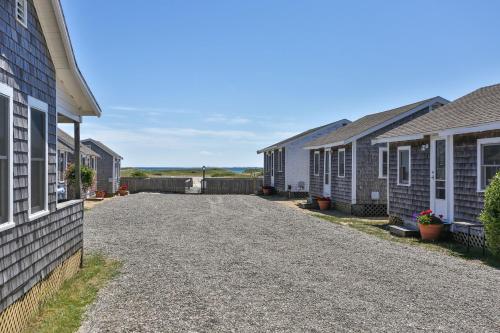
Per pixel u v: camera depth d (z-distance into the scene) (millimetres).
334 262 9102
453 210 11781
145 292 6898
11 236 5012
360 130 19141
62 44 6570
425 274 8023
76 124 8781
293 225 15211
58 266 6977
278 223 15750
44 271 6242
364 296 6645
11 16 5172
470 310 5984
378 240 11992
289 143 29406
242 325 5434
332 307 6125
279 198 29125
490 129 9961
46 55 6512
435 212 12734
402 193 14766
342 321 5566
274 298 6562
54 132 6844
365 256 9734
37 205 6137
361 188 18875
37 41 6109
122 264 8898
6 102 4988
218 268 8555
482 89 14547
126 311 5980
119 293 6836
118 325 5441
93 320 5617
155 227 14625
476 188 10836
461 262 9094
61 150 20188
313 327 5359
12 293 5012
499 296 6633
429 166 13070
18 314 5184
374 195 18750
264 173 36344
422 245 11203
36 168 6156
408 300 6438
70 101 8102
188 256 9742
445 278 7727
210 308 6105
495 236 8938
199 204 24188
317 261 9203
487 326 5395
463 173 11359
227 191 36312
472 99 13641
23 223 5414
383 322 5523
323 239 12148
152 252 10211
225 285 7297
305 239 12148
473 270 8352
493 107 11133
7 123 4977
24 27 5613
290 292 6879
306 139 29562
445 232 11844
